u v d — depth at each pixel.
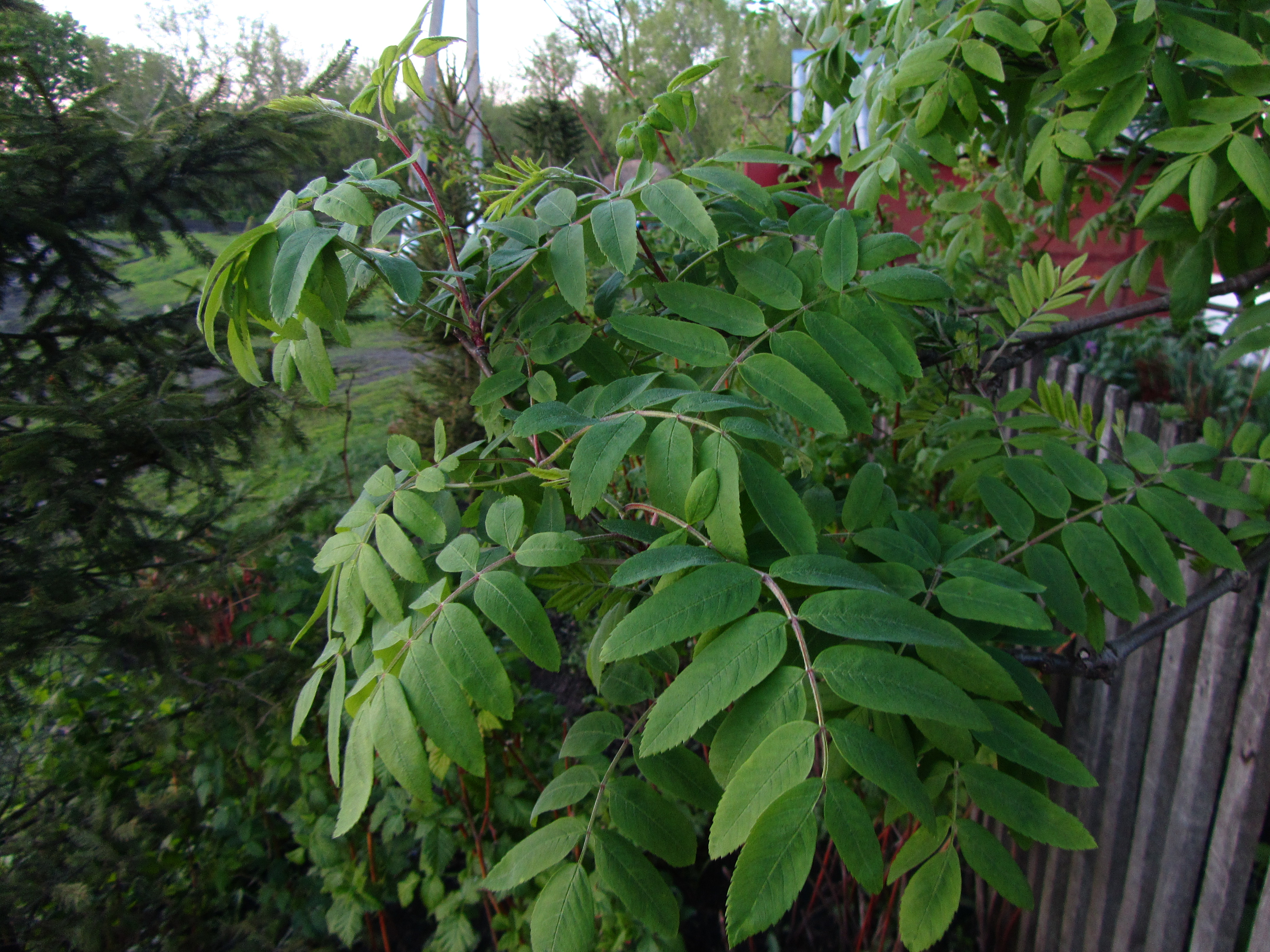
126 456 2.98
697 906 3.05
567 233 1.25
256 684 2.83
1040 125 2.03
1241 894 2.02
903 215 4.56
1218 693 2.01
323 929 2.85
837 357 1.18
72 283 3.07
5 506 2.88
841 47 2.38
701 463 1.01
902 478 2.38
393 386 7.00
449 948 2.44
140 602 2.80
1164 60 1.46
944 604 1.00
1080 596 1.26
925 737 0.89
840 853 0.67
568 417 1.09
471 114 3.93
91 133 2.90
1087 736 2.43
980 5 1.59
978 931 2.97
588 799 2.59
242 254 1.09
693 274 1.52
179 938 2.70
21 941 2.41
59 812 2.70
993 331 2.15
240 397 3.22
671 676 1.25
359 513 1.18
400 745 0.91
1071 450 1.44
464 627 0.95
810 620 0.81
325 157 3.84
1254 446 1.48
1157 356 5.39
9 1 3.02
